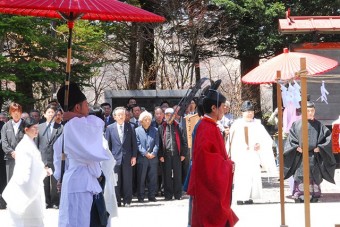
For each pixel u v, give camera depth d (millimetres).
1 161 12430
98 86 26422
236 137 12602
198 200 6383
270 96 30219
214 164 6320
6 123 12117
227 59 26781
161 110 13781
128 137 12609
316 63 9977
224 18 23109
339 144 12188
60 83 17672
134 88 23391
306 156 6602
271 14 22203
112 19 7035
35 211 8477
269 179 16844
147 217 10672
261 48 22812
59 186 6789
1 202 12258
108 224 7012
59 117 12086
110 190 8195
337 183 15820
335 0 22641
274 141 17141
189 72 25031
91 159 6406
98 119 6570
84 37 18547
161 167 13453
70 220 6379
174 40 23375
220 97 6598
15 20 15844
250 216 10586
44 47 17578
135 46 23438
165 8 22734
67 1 6184
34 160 8438
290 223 9742
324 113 16344
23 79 17188
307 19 16359
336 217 10273
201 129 6516
